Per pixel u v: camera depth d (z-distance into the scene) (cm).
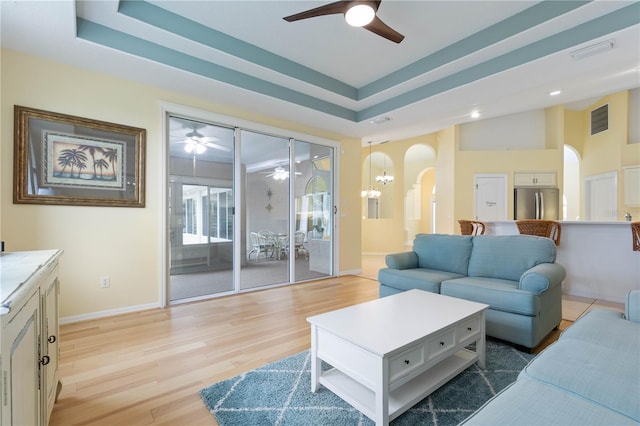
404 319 182
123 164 319
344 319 182
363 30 302
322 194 523
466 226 501
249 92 357
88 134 299
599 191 670
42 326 127
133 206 325
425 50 341
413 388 166
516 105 555
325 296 393
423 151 990
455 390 178
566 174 947
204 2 261
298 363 213
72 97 291
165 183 347
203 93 359
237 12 274
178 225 369
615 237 363
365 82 419
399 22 291
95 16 249
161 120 343
